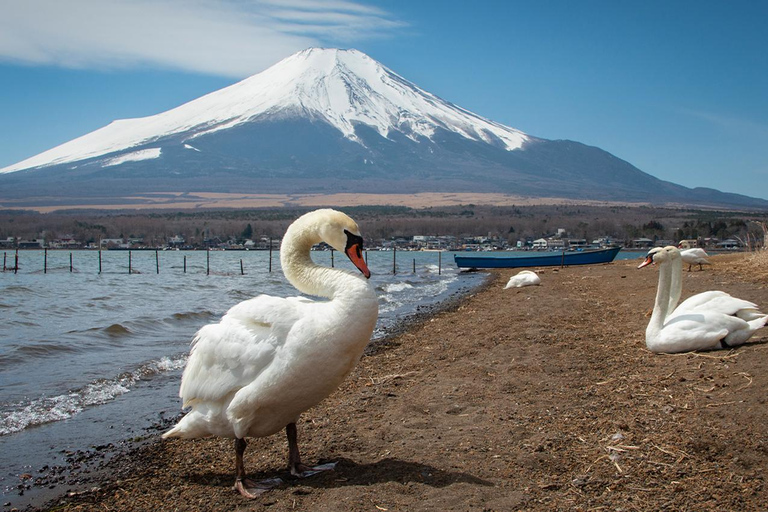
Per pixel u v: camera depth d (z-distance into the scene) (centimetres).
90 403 1052
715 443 650
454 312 2142
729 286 1778
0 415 980
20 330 1847
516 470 633
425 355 1298
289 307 623
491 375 1024
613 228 17000
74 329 1867
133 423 947
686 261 2447
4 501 678
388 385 1044
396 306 2520
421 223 18600
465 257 5222
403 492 596
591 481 601
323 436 789
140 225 17925
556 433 725
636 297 1945
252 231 17262
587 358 1097
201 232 17038
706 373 890
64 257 10238
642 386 875
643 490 577
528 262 5034
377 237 17212
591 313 1700
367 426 812
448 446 704
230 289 3562
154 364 1343
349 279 618
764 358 920
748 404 739
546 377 985
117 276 5097
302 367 598
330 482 641
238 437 639
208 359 633
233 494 648
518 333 1401
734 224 11056
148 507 644
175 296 3075
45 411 1003
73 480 731
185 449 823
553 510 552
